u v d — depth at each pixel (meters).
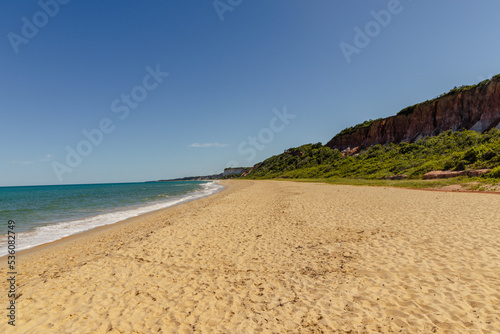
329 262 6.23
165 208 20.89
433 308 4.05
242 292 5.03
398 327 3.68
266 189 32.25
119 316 4.31
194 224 11.02
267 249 7.50
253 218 12.09
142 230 11.49
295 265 6.22
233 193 29.95
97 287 5.35
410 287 4.73
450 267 5.39
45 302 4.79
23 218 17.22
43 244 10.42
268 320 4.06
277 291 4.99
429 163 30.56
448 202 13.30
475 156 25.14
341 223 9.98
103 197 38.31
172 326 4.03
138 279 5.70
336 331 3.69
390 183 27.05
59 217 17.62
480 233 7.45
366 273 5.46
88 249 8.99
